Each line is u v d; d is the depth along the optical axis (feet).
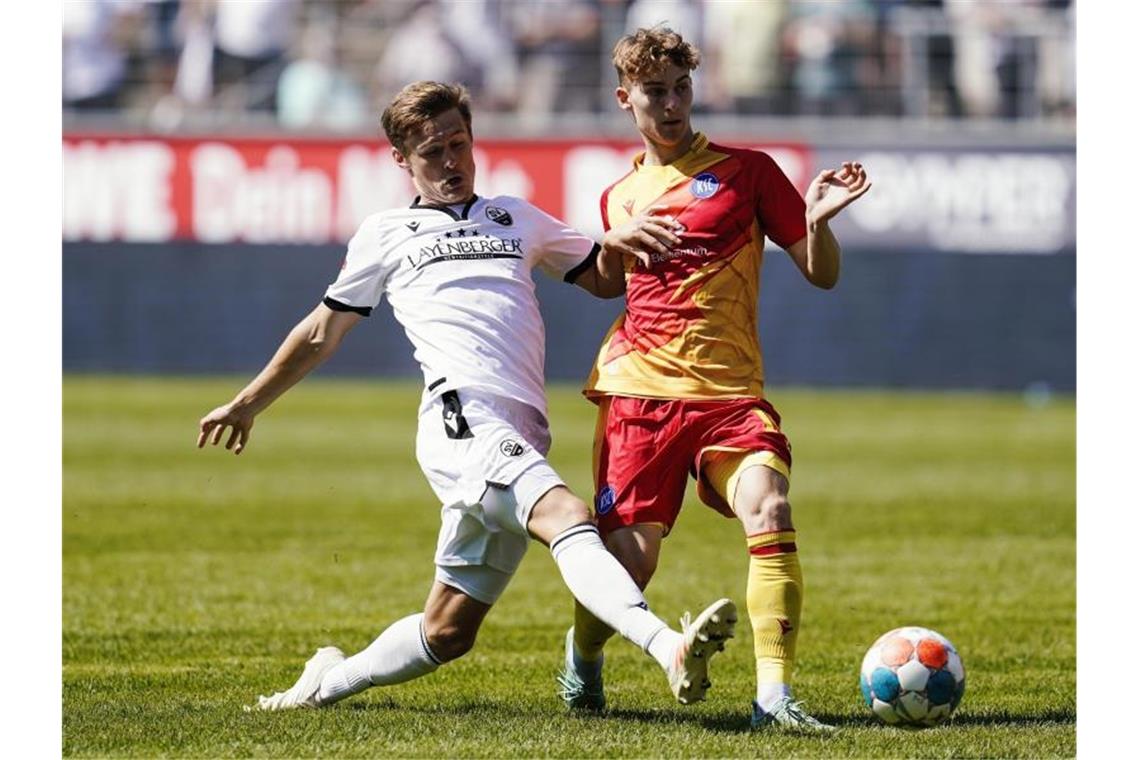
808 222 63.16
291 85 280.72
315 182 254.88
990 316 252.62
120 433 193.67
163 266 254.68
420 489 153.28
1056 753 57.62
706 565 113.19
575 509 59.57
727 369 64.95
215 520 132.16
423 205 65.87
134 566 109.09
